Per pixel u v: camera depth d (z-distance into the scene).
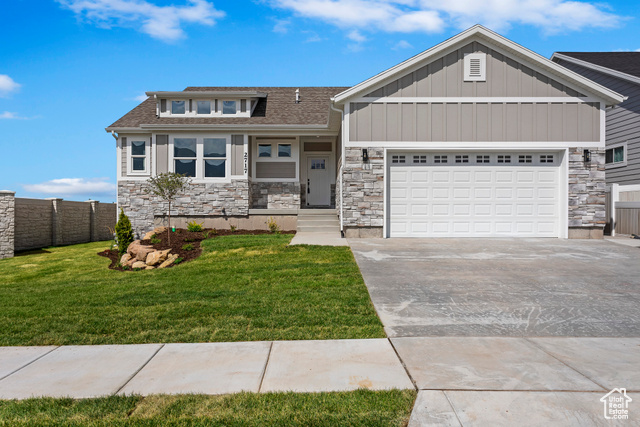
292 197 17.92
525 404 3.56
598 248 11.28
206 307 6.60
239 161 16.58
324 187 19.55
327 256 10.22
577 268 8.95
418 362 4.46
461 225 13.20
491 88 12.95
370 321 5.86
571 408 3.49
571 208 13.02
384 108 12.95
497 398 3.66
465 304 6.59
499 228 13.24
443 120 12.95
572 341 5.09
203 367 4.44
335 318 5.98
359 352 4.78
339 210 15.20
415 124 12.95
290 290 7.50
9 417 3.47
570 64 20.05
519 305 6.54
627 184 16.41
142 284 8.51
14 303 7.32
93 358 4.74
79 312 6.58
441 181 13.22
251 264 9.77
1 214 14.95
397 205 13.23
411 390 3.83
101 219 21.92
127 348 5.04
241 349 4.93
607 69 17.20
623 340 5.13
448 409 3.49
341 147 14.09
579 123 13.02
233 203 16.48
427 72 12.95
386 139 12.98
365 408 3.53
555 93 13.01
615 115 17.12
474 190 13.22
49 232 17.95
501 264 9.32
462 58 12.95
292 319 5.96
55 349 5.06
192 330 5.62
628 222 14.70
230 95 17.47
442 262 9.52
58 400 3.74
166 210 16.61
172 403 3.65
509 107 12.98
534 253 10.56
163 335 5.45
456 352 4.74
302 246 11.47
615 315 6.07
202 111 17.84
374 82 12.76
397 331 5.47
